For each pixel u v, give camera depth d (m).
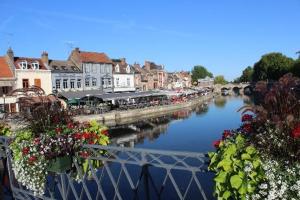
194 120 41.06
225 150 3.34
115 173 13.30
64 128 5.12
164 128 34.44
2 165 6.68
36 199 5.58
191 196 10.88
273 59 94.69
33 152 4.91
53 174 5.26
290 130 3.10
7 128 7.18
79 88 50.59
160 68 91.38
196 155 3.71
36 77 43.38
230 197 3.33
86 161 4.95
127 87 60.75
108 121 38.88
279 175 3.03
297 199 2.91
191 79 139.88
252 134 3.40
